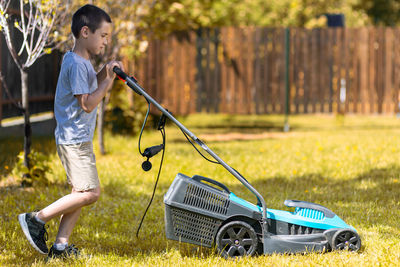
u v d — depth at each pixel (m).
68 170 4.09
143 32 9.43
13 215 5.33
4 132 9.15
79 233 4.86
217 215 4.14
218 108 12.28
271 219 4.31
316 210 4.42
